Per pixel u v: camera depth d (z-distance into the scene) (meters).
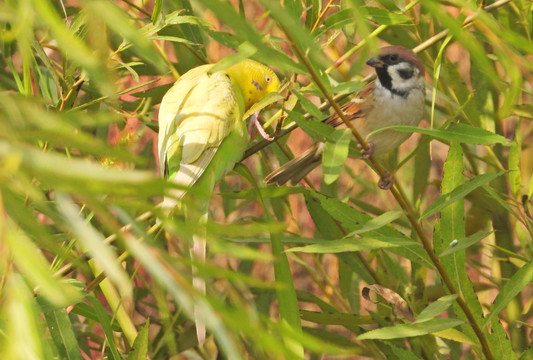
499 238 8.63
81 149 1.74
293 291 5.46
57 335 5.41
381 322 7.32
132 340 6.77
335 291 9.35
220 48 10.80
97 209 1.75
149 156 9.18
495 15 8.04
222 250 1.99
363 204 9.34
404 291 7.86
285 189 6.23
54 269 5.72
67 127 1.75
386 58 8.79
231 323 1.82
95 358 10.59
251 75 7.41
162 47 8.45
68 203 1.80
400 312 5.81
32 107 1.73
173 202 4.91
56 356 3.67
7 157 1.56
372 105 8.82
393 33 9.07
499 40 2.35
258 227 1.96
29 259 1.66
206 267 1.92
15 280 1.82
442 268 5.78
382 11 4.91
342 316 7.30
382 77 8.84
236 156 6.97
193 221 1.98
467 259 8.90
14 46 5.75
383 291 5.86
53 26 1.79
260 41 1.88
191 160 6.56
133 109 7.91
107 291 6.85
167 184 1.70
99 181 1.62
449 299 5.51
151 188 1.68
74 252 6.65
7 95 1.75
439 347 8.36
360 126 8.91
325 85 4.56
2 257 1.64
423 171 9.16
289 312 5.41
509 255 8.58
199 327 4.25
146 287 8.01
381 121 8.81
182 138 6.70
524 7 7.62
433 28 8.48
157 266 1.84
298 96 5.00
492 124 8.41
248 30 1.87
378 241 5.50
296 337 1.96
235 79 7.29
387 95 8.77
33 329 1.76
